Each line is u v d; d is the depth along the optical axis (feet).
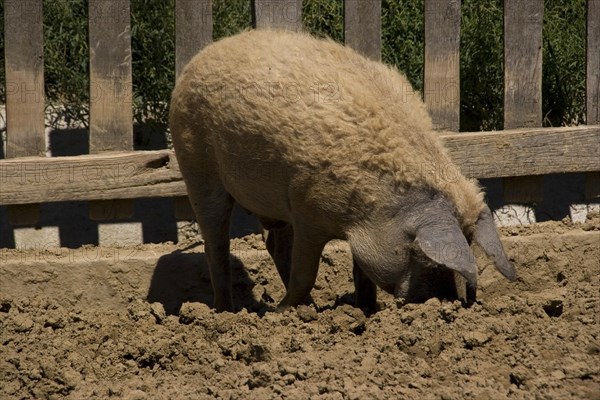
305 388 36.09
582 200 60.29
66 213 57.06
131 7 56.24
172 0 56.08
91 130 52.90
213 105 43.47
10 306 47.88
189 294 52.26
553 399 34.53
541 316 41.81
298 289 44.55
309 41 42.98
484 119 58.90
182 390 37.76
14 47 51.83
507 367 37.52
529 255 51.42
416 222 39.68
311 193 41.09
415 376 36.81
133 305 46.65
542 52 58.18
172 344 41.55
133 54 56.80
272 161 41.78
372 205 40.47
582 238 52.26
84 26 56.39
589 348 38.22
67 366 40.63
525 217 58.70
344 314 42.42
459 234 38.75
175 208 54.85
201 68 44.27
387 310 40.83
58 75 56.49
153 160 53.26
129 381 39.22
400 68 58.03
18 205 53.31
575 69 59.16
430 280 40.34
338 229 41.78
